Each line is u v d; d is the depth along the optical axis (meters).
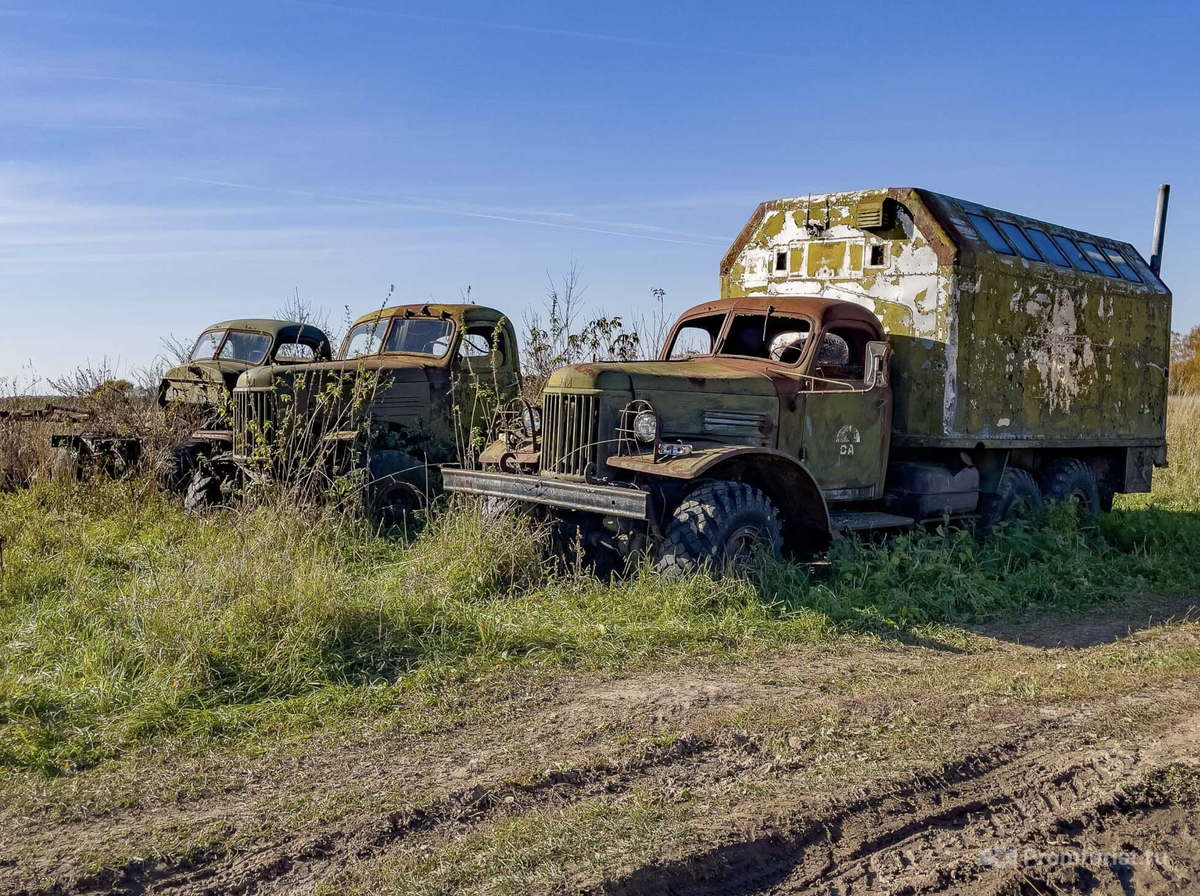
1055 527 8.67
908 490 8.15
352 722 4.50
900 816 3.59
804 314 7.73
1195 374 28.56
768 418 7.23
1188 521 9.83
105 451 10.44
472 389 10.10
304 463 7.96
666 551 6.48
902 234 8.30
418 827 3.48
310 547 7.00
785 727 4.38
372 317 10.87
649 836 3.34
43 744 4.20
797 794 3.69
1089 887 3.23
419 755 4.11
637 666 5.36
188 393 11.38
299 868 3.22
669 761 4.05
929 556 7.23
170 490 9.77
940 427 8.04
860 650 5.81
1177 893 3.20
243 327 11.84
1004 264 8.42
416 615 5.82
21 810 3.62
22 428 11.00
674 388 6.87
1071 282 9.27
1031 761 4.08
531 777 3.83
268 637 5.29
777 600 6.42
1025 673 5.28
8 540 7.64
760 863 3.29
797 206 9.02
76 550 7.52
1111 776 3.92
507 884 3.02
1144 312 10.35
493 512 7.13
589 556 7.15
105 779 3.89
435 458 9.88
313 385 9.13
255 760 4.08
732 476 7.00
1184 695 4.95
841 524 7.40
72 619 5.75
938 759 4.00
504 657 5.39
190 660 4.96
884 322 8.38
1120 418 10.09
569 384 6.79
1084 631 6.46
